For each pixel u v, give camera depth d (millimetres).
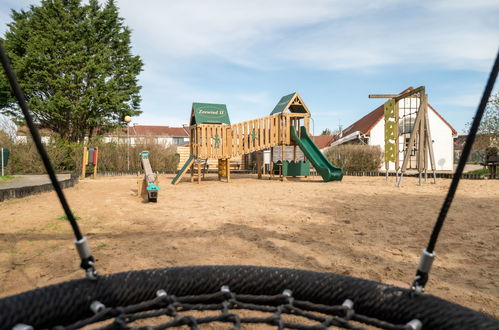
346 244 4062
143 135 25281
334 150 23406
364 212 6383
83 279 792
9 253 3604
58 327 642
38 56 25953
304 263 3336
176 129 57594
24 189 8766
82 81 28062
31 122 674
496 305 2383
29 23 27625
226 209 6789
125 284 829
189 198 8789
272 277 904
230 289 898
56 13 27875
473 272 3078
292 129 16047
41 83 26609
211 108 15531
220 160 16594
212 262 3318
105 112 29000
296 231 4746
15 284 2734
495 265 3275
